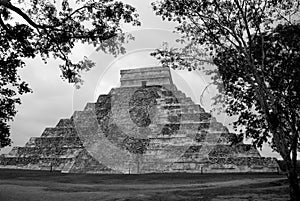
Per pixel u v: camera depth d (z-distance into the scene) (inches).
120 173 1336.1
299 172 754.2
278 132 586.2
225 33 610.2
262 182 896.9
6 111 516.7
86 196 644.1
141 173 1312.7
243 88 660.7
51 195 653.9
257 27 612.7
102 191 747.4
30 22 473.4
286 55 599.5
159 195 657.6
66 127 1765.5
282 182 834.2
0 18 467.5
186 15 605.9
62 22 505.4
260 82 566.9
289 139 598.2
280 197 587.5
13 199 585.0
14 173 1364.4
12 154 1706.4
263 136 625.6
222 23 607.5
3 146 524.7
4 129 516.7
